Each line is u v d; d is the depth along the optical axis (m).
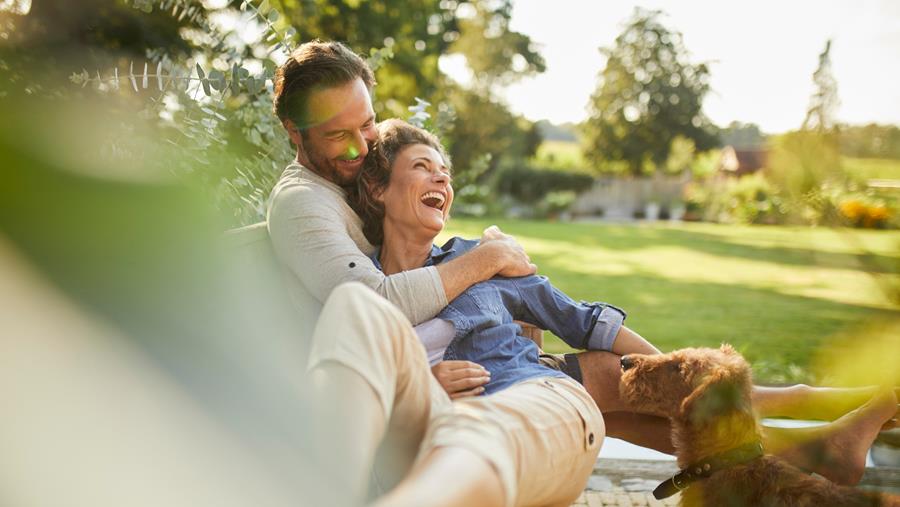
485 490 1.22
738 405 1.73
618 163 39.22
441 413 1.43
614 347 2.09
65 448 0.77
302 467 1.06
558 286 9.48
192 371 0.85
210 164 2.74
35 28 5.19
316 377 1.26
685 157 38.94
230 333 0.94
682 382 1.81
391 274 2.08
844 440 1.92
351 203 2.10
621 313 2.11
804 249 14.45
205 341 0.87
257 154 3.12
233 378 0.95
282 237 1.92
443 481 1.16
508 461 1.31
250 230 1.85
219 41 3.24
